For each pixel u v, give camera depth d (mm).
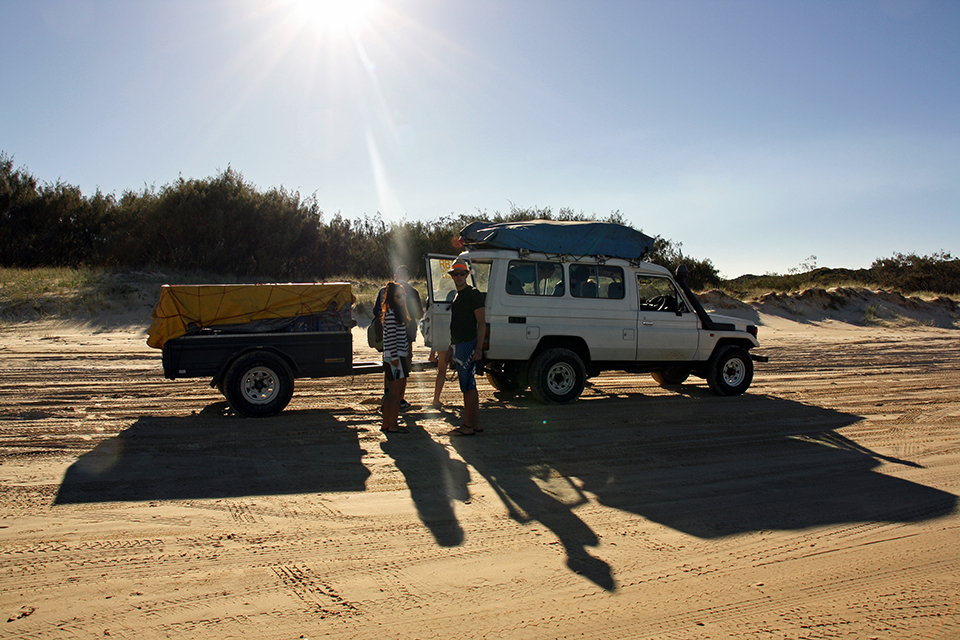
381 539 4156
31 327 15133
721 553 4027
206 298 7520
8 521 4297
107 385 9289
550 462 5977
